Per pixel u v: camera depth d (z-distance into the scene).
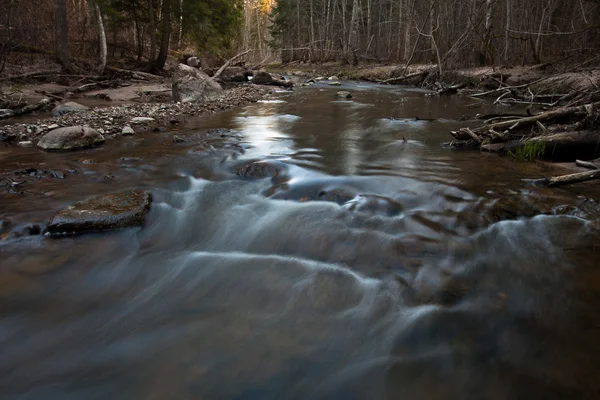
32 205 3.74
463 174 4.75
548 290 2.51
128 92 13.78
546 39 17.91
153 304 2.42
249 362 1.95
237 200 4.13
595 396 1.72
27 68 14.45
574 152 5.27
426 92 16.45
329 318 2.28
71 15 22.56
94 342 2.09
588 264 2.80
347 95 14.15
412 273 2.73
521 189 4.20
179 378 1.85
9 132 6.80
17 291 2.50
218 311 2.35
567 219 3.52
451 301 2.42
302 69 34.75
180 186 4.50
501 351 2.01
